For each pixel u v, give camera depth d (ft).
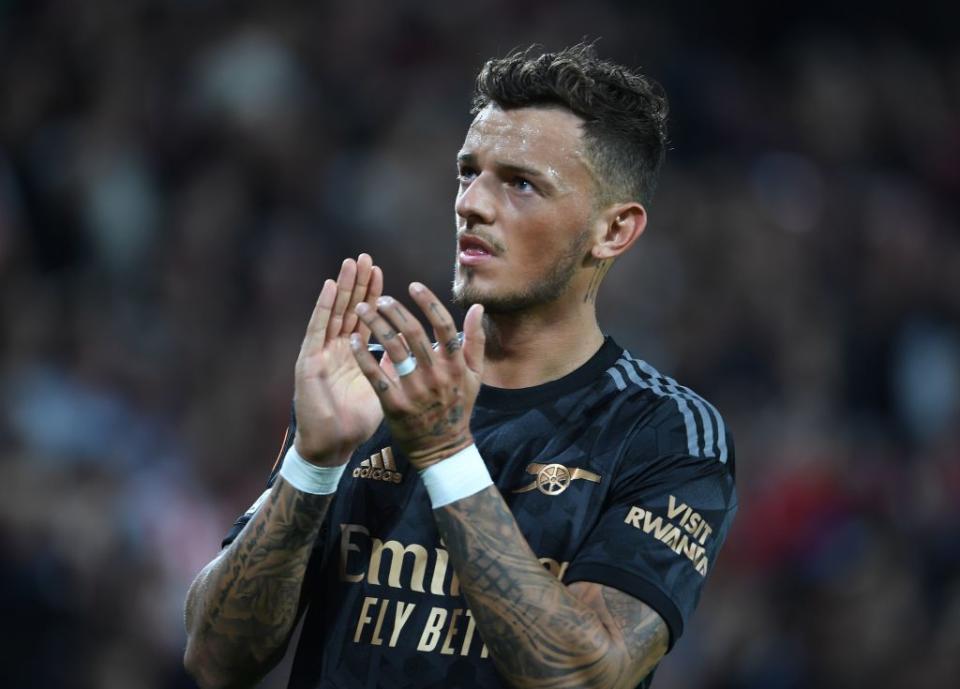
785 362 112.57
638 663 27.48
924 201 136.36
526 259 30.17
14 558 74.90
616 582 27.96
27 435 87.86
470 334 27.68
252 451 95.50
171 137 116.67
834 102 138.21
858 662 84.84
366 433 29.25
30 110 115.96
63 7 122.72
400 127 119.96
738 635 86.79
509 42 129.90
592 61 31.07
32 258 107.65
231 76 118.42
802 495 92.58
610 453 29.89
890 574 87.51
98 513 81.82
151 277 107.45
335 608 30.01
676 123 130.41
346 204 116.47
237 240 110.42
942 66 148.56
